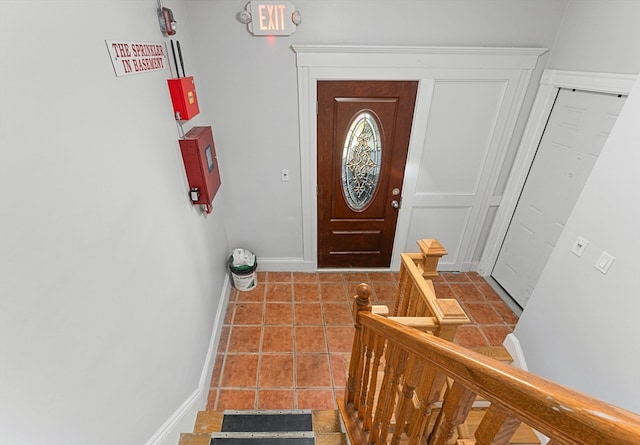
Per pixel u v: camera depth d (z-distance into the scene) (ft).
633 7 6.12
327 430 6.02
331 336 8.86
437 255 5.70
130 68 4.18
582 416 1.37
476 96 8.72
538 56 8.16
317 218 10.51
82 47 3.14
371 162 9.67
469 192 10.16
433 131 9.20
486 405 6.07
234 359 8.13
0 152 2.12
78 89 3.05
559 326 6.21
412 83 8.52
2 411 2.09
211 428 6.03
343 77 8.26
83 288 2.99
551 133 8.48
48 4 2.67
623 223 4.97
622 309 4.92
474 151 9.50
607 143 5.28
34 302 2.37
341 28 7.72
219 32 7.63
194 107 6.31
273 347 8.48
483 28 7.84
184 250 6.05
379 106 8.81
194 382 6.43
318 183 9.87
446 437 2.74
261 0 7.24
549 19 7.80
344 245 11.12
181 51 6.66
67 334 2.74
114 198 3.63
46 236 2.53
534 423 1.65
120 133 3.86
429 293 4.95
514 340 7.52
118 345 3.59
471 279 11.21
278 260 11.25
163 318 4.93
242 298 10.19
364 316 4.46
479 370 2.02
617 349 4.98
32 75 2.46
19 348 2.23
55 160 2.67
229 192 9.80
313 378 7.67
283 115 8.74
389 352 3.71
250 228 10.53
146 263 4.41
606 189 5.28
